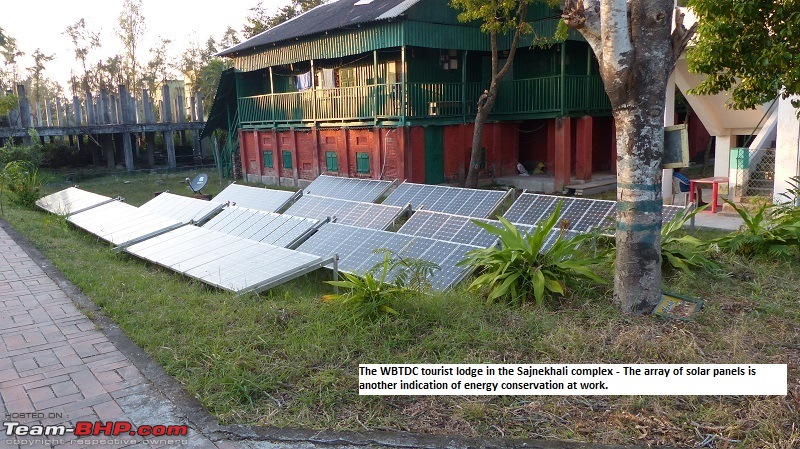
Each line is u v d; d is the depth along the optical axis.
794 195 9.98
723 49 7.28
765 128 12.25
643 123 5.30
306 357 4.82
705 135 21.17
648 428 3.78
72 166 27.81
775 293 5.94
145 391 4.41
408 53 17.12
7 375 4.71
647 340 4.86
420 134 16.31
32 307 6.37
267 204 12.02
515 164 18.81
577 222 8.32
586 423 3.87
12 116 23.39
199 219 10.84
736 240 7.33
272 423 3.96
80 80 47.75
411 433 3.80
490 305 5.80
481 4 13.30
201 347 5.09
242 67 21.41
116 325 5.75
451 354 4.85
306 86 19.23
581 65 17.56
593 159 18.84
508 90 17.50
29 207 14.50
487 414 4.00
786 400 3.97
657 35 5.12
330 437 3.78
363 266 7.38
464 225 8.64
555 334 5.08
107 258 8.77
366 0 19.81
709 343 4.84
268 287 6.64
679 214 7.52
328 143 18.48
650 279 5.51
